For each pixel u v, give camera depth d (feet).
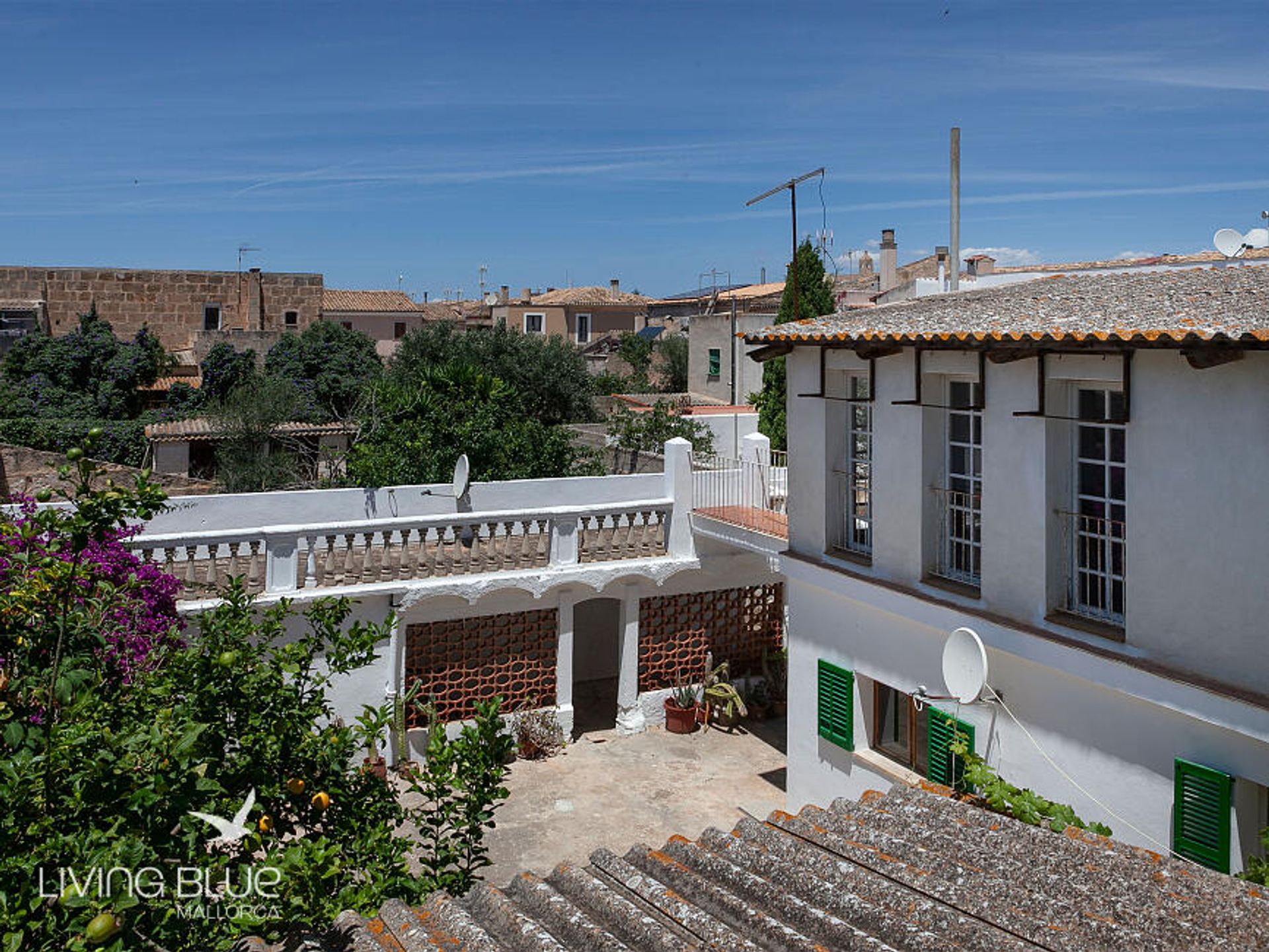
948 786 36.45
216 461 107.04
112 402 133.59
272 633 26.03
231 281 181.37
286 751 23.70
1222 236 53.06
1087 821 33.91
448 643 58.75
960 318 39.42
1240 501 28.76
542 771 57.47
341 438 105.60
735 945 18.40
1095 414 34.14
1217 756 29.76
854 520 46.19
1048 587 34.91
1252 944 18.79
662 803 53.47
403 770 25.86
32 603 20.68
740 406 102.06
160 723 19.77
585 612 72.18
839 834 24.52
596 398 154.71
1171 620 30.73
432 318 267.80
